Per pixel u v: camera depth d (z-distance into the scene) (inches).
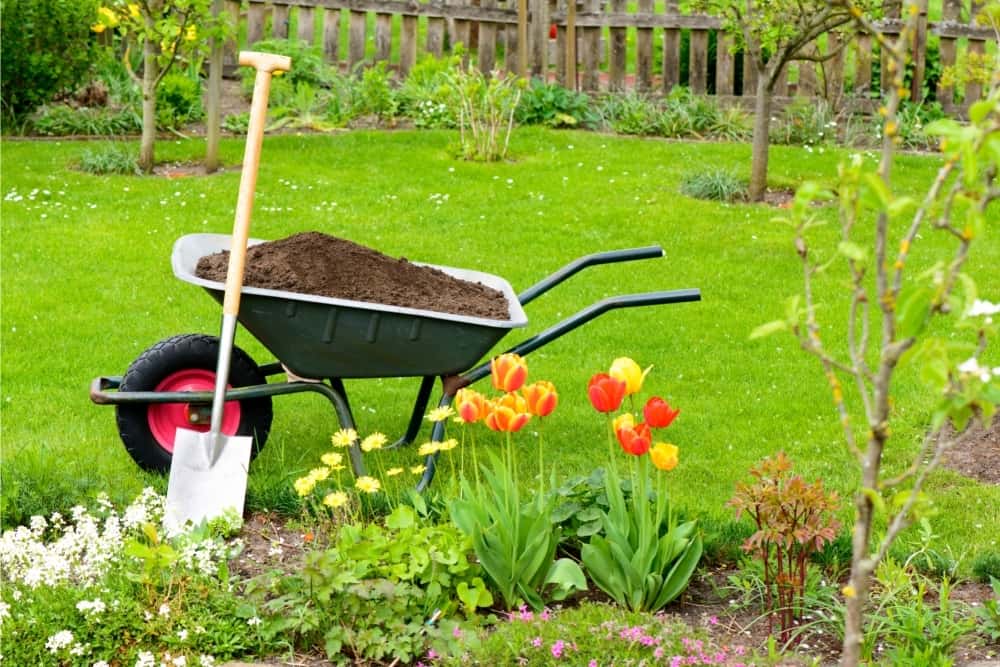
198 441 202.7
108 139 503.2
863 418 259.8
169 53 455.8
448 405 209.0
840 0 111.7
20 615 159.2
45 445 227.0
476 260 370.3
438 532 170.9
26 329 301.0
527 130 530.3
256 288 202.2
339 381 220.4
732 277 360.8
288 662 157.4
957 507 213.3
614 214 418.3
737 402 267.9
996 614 161.3
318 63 590.2
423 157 483.5
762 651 159.3
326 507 200.4
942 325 321.4
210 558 181.3
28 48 502.0
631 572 167.2
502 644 149.7
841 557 182.1
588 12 578.2
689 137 542.9
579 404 267.0
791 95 582.2
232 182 441.1
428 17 602.9
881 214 110.0
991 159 101.6
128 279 343.0
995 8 146.3
